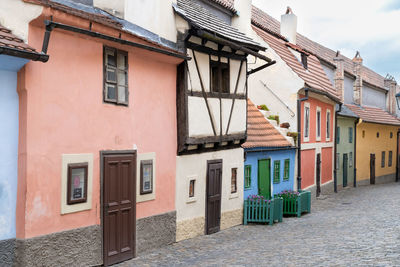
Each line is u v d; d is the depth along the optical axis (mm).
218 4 17391
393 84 45062
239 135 15195
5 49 7000
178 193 12430
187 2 14188
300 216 18641
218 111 13898
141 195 10914
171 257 10703
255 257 10672
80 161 9055
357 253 10516
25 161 7926
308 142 23609
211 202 14086
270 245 12250
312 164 24531
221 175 14656
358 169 34875
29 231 7973
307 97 21984
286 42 25578
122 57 10281
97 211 9477
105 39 9328
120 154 10141
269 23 26859
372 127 37906
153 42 10672
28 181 7953
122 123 10242
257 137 18219
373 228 14594
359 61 37344
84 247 9125
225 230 14805
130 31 10148
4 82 7770
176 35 12312
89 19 8672
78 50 8992
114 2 10414
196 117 12750
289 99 22031
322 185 26656
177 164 12383
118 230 10062
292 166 21234
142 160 10945
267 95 22469
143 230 11000
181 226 12609
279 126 21328
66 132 8750
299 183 21750
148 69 11172
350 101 35938
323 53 33750
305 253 10898
